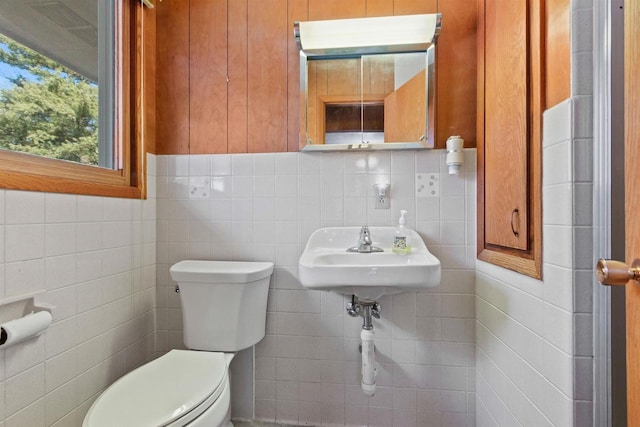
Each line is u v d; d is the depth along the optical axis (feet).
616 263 1.91
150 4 4.52
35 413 2.99
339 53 4.43
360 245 4.23
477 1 4.29
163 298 4.81
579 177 2.50
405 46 4.31
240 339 4.10
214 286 4.06
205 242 4.73
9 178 2.76
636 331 1.90
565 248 2.58
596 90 2.45
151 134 4.70
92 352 3.67
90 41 3.90
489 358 3.91
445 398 4.39
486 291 4.00
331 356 4.54
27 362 2.92
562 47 2.63
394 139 4.39
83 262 3.56
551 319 2.75
